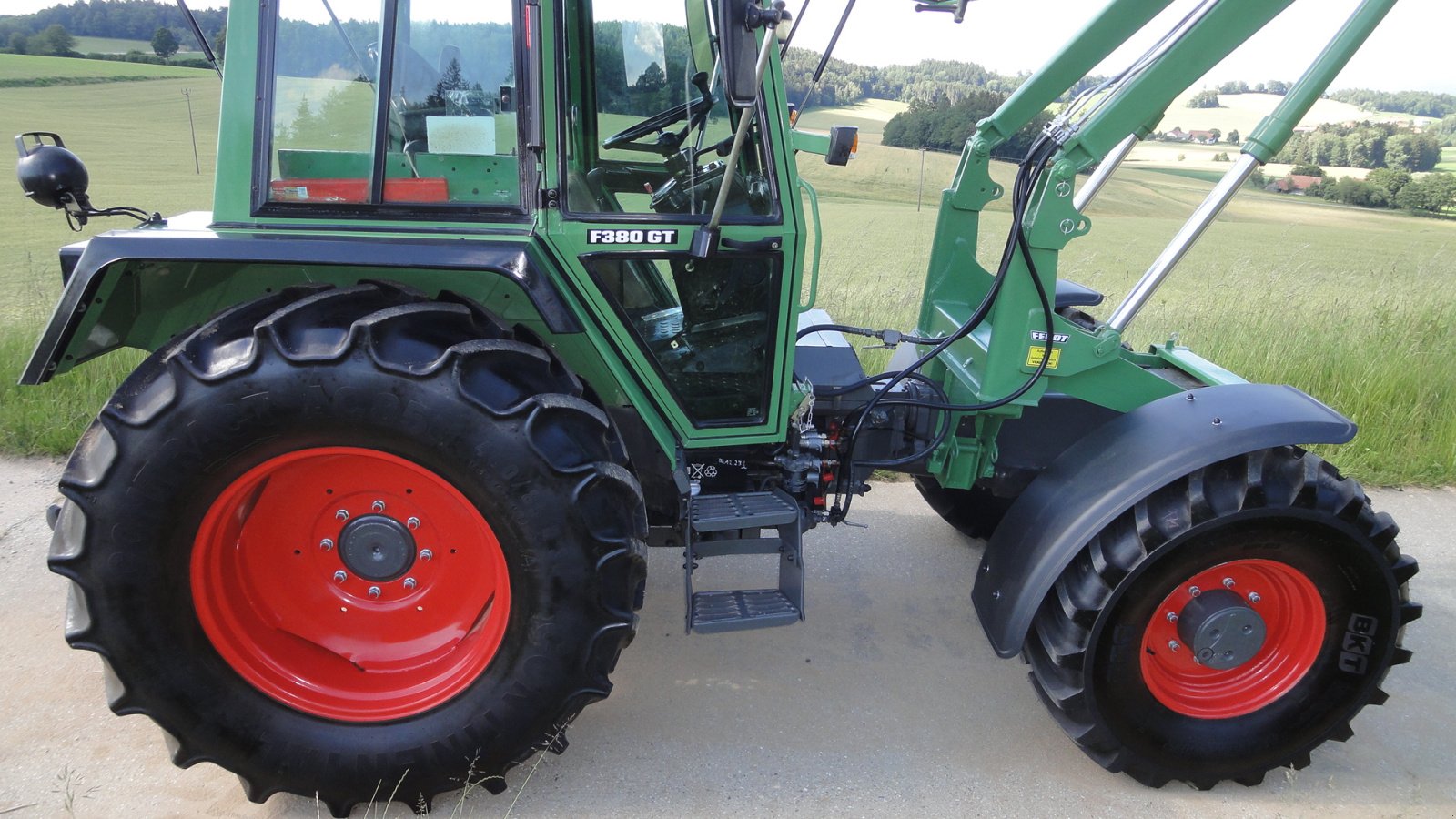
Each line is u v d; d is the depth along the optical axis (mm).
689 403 2568
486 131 2193
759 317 2508
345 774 2209
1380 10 2283
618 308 2367
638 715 2674
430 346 2031
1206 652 2393
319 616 2355
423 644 2369
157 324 2414
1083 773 2516
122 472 1965
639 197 2480
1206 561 2312
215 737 2156
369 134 2158
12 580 3215
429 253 2092
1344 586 2379
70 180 2242
